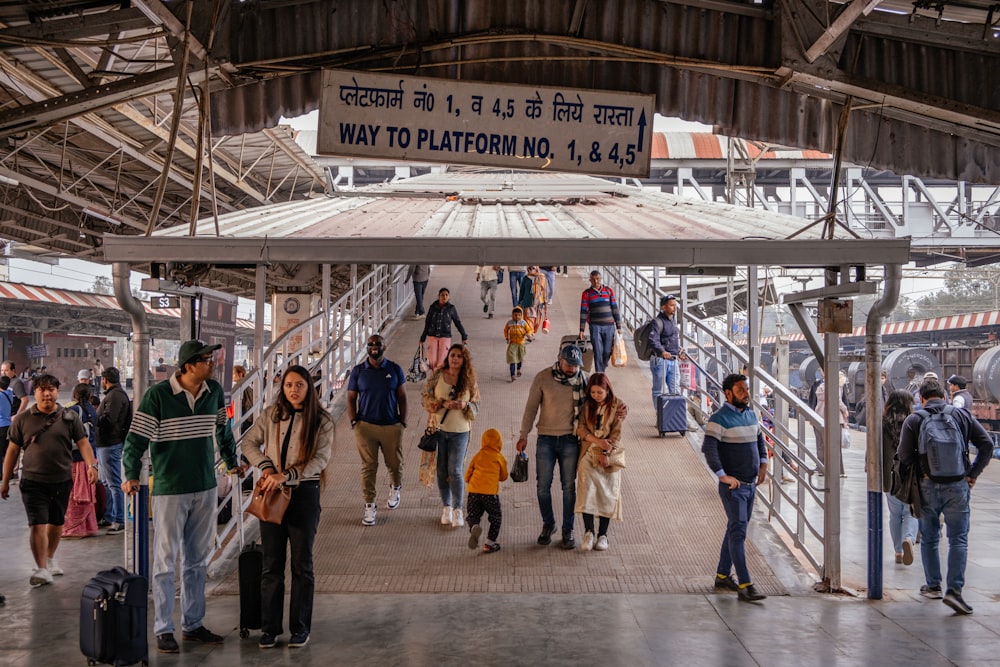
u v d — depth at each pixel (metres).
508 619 6.29
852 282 6.82
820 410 17.73
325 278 12.81
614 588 7.10
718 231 8.18
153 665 5.32
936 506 6.91
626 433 11.83
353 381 8.88
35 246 24.55
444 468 8.71
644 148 6.54
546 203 12.30
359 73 6.49
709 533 8.52
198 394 5.72
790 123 7.52
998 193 29.53
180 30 6.82
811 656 5.52
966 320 29.55
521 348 13.95
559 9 7.11
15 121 7.29
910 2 6.49
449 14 7.15
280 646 5.70
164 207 22.66
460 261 6.37
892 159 7.62
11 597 7.08
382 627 6.10
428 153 6.53
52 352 45.28
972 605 6.84
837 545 7.21
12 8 6.85
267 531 5.72
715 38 7.01
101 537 9.59
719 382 13.16
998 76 6.93
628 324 18.89
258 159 19.12
